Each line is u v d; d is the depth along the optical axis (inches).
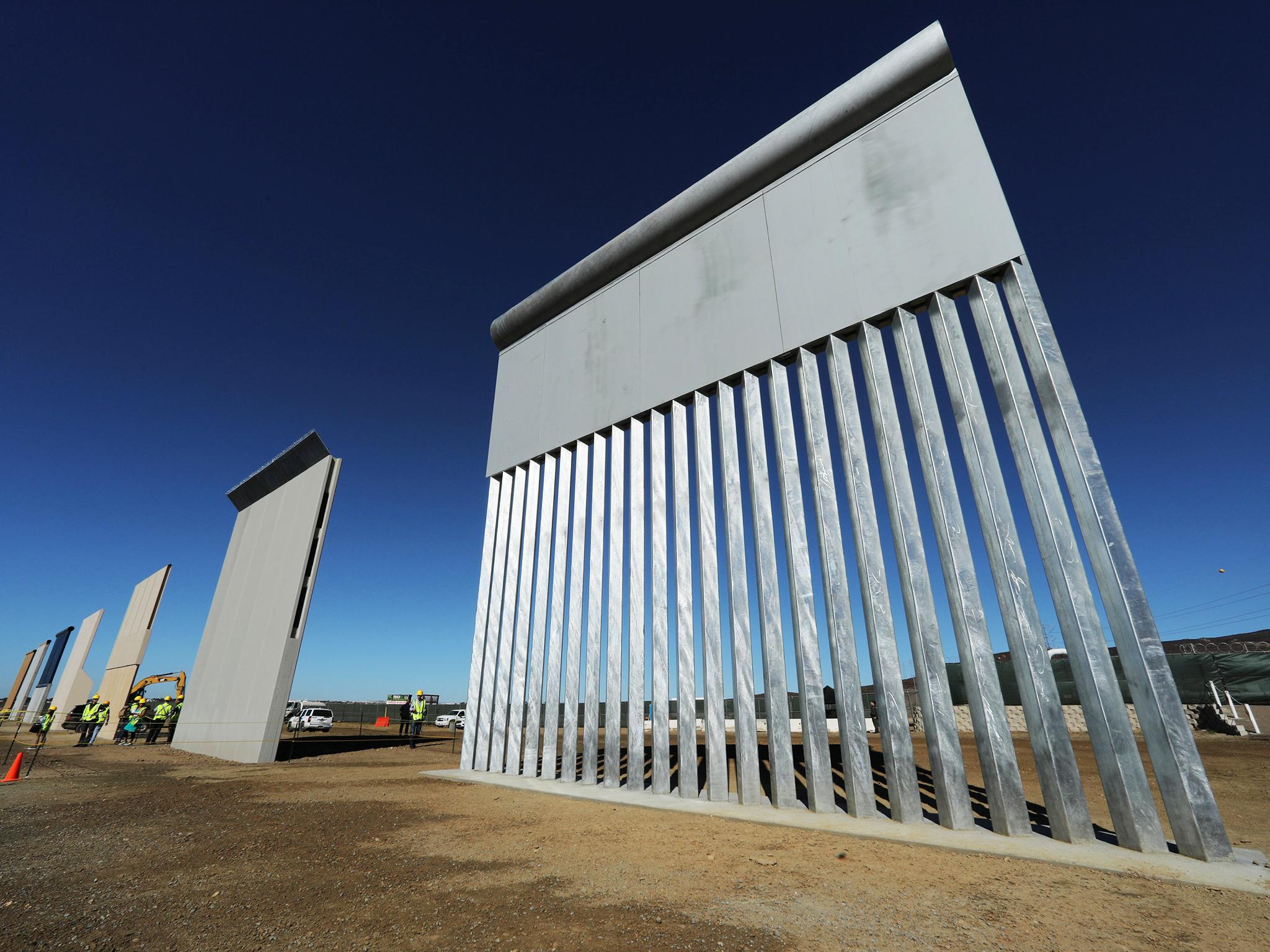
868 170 336.5
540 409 511.2
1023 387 256.4
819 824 249.0
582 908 153.7
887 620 272.1
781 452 333.1
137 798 341.1
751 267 378.9
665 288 433.1
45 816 285.4
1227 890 165.2
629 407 429.7
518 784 378.0
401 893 166.1
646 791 337.7
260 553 714.2
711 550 350.9
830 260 338.0
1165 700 203.9
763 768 398.0
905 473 284.2
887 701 262.4
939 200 302.5
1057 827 216.5
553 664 415.8
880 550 282.0
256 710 582.9
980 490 258.7
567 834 242.1
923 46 323.0
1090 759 472.7
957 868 188.1
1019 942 130.7
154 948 129.6
